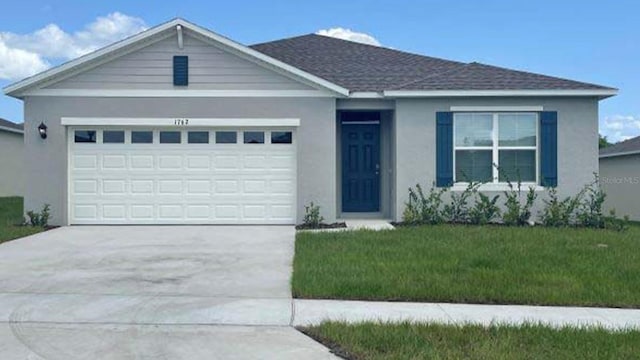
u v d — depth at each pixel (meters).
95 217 14.51
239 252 10.70
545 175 14.84
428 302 7.49
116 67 14.44
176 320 6.53
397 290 7.66
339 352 5.54
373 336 5.87
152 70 14.48
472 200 14.87
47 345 5.70
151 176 14.56
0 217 16.70
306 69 16.77
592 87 14.72
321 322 6.43
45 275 8.70
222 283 8.28
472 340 5.79
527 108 14.89
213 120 14.52
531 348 5.57
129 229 13.77
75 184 14.49
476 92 14.66
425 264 9.18
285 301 7.36
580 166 14.93
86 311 6.85
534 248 10.62
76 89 14.39
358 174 16.39
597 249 10.55
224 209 14.62
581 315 6.98
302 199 14.62
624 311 7.22
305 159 14.65
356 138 16.39
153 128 14.57
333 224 14.39
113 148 14.52
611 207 24.22
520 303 7.51
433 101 14.94
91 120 14.36
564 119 14.94
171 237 12.48
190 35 14.44
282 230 13.60
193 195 14.60
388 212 16.02
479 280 8.25
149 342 5.81
